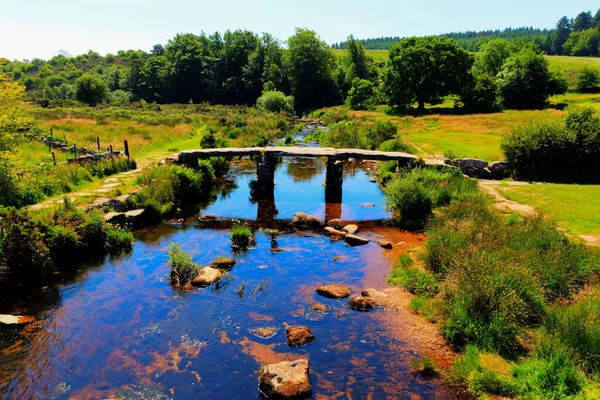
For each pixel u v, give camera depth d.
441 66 60.12
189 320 9.09
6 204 13.50
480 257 9.49
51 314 9.33
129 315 9.29
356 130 36.28
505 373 6.96
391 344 8.18
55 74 154.62
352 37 102.00
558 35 179.00
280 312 9.46
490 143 29.84
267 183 20.67
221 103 96.62
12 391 6.86
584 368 6.68
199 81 100.88
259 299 10.08
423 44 61.72
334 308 9.62
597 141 19.62
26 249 10.77
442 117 51.19
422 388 6.92
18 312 9.41
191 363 7.65
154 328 8.77
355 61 100.88
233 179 24.61
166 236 14.66
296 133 44.56
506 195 17.11
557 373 6.48
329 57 91.06
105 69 162.62
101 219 13.34
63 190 16.25
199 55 101.88
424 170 19.12
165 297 10.15
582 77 70.44
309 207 18.81
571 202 15.66
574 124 20.48
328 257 12.86
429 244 11.80
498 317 7.84
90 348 8.06
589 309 7.61
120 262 12.30
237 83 96.88
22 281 10.63
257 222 16.56
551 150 20.19
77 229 12.72
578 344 7.00
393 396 6.74
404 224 16.09
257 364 7.63
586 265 9.45
